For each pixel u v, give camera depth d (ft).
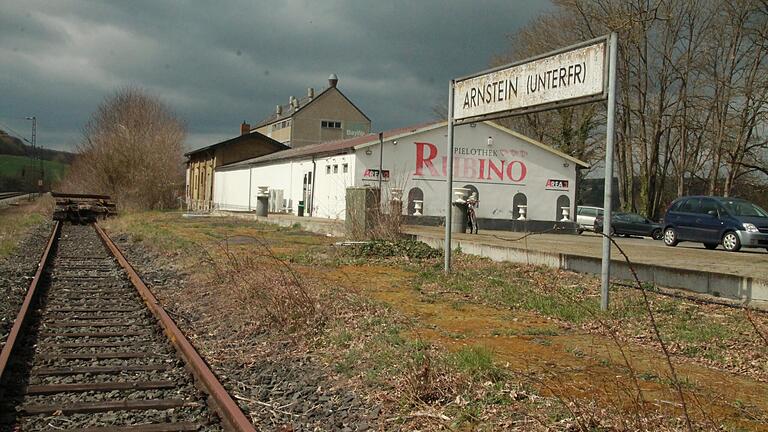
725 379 22.29
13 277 47.19
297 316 30.14
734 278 35.40
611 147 32.37
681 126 142.31
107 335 29.60
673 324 30.50
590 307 33.22
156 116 187.73
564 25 149.79
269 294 32.91
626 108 143.84
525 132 180.45
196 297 39.91
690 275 38.06
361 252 56.18
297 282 32.60
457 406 19.17
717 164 135.85
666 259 55.01
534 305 34.83
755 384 21.85
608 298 33.14
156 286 45.14
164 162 174.81
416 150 117.91
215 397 20.17
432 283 43.19
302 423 18.71
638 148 149.59
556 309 33.55
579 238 99.71
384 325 29.25
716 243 72.95
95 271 52.34
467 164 122.31
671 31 137.80
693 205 76.95
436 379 20.59
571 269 47.03
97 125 192.44
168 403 20.04
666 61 140.46
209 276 45.27
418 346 24.91
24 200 244.63
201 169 236.02
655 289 38.86
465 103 44.11
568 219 128.77
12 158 393.91
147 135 177.27
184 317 34.35
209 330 31.37
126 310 36.04
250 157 210.38
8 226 96.17
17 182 370.12
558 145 163.43
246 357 26.03
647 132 146.51
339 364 24.11
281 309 30.48
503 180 124.88
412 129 125.70
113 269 53.67
